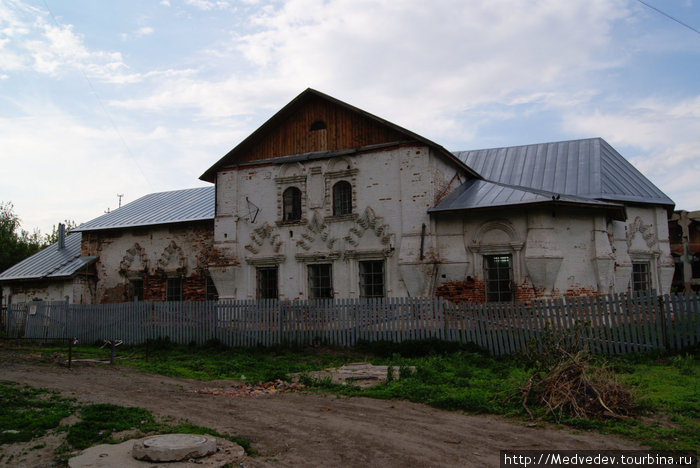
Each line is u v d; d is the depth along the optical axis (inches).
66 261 1071.0
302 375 474.6
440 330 600.1
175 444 265.1
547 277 670.5
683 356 496.1
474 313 583.5
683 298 509.4
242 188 852.0
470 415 349.4
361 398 406.3
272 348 671.8
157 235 1010.7
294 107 823.7
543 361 447.2
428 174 726.5
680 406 340.8
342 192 789.2
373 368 514.9
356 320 647.8
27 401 387.2
